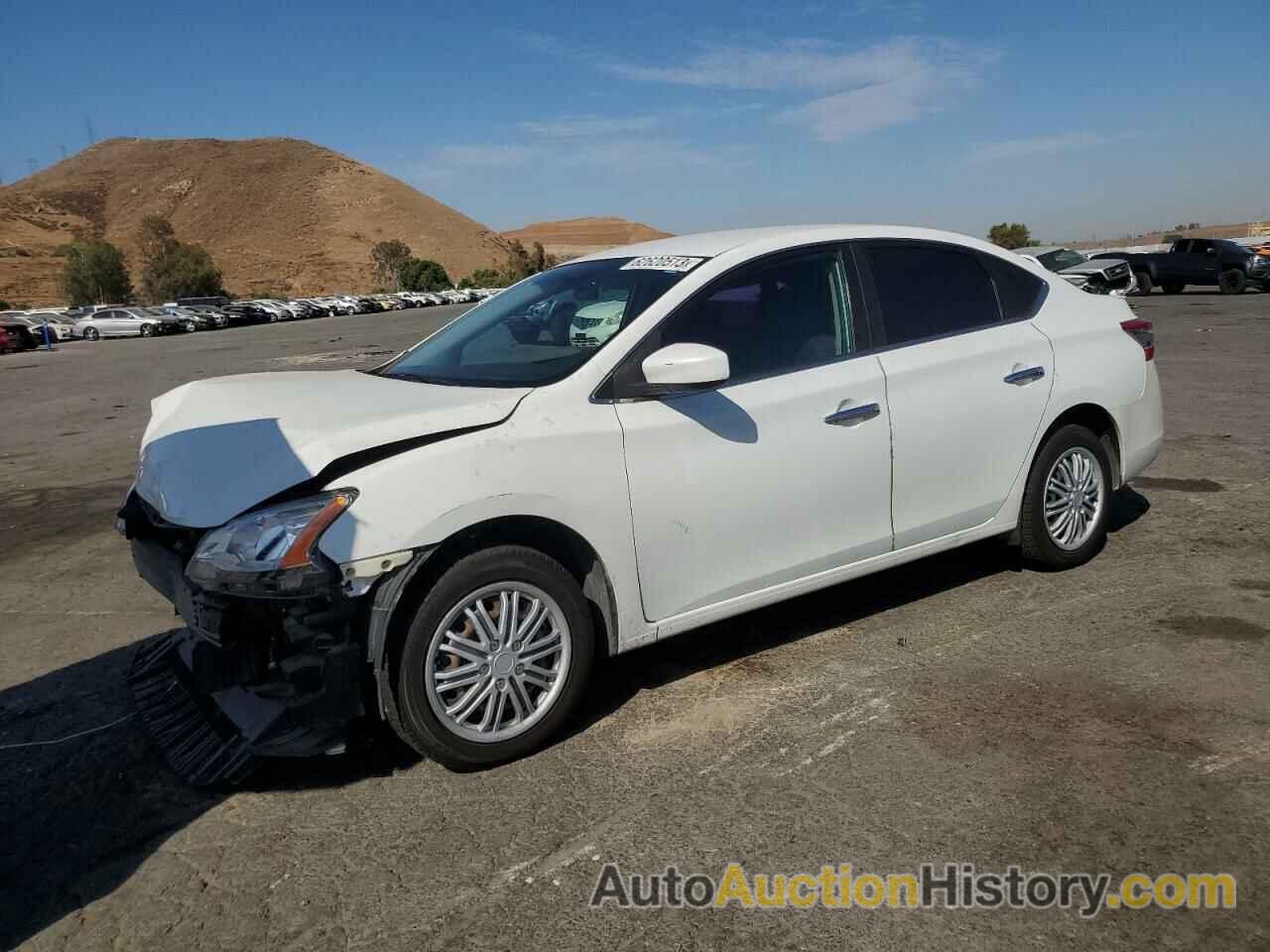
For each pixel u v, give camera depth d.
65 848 3.05
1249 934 2.43
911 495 4.17
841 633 4.34
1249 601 4.47
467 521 3.16
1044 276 4.84
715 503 3.65
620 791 3.18
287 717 3.08
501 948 2.50
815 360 3.95
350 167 160.38
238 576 2.95
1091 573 4.90
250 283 121.31
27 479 9.27
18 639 4.90
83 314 51.22
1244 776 3.08
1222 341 14.79
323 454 3.10
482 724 3.30
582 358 3.57
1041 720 3.49
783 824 2.96
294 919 2.65
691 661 4.12
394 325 38.66
